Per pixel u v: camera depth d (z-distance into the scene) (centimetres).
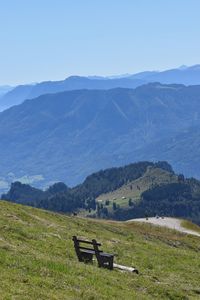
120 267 4219
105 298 2939
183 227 13200
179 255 6312
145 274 4347
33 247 4078
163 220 14550
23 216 6128
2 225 4612
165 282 4184
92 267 3791
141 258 5328
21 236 4456
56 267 3328
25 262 3200
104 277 3525
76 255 4325
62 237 5350
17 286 2628
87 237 5941
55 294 2697
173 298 3594
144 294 3444
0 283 2594
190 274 5028
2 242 3744
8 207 6544
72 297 2736
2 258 3136
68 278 3131
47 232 5372
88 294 2894
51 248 4331
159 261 5397
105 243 5862
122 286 3438
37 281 2828
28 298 2473
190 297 3759
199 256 6631
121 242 6391
